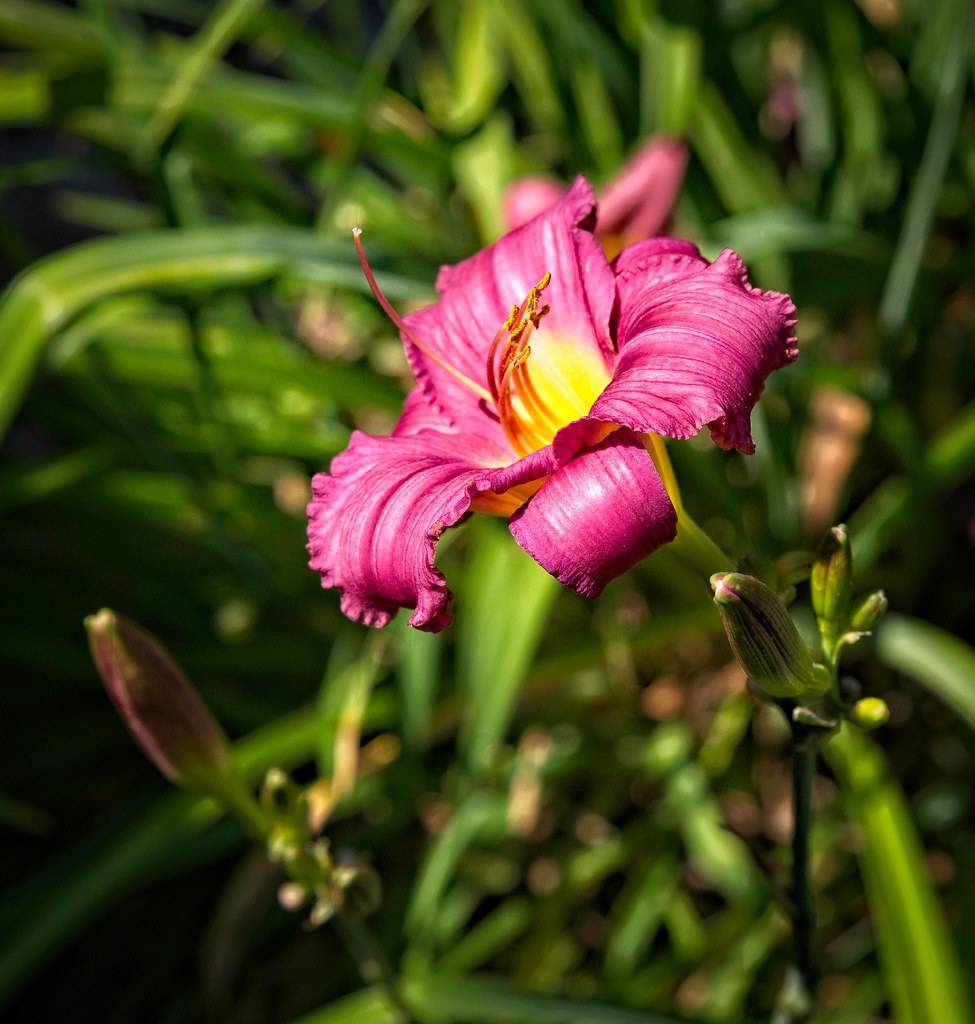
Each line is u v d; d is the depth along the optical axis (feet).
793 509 2.62
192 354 2.41
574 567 1.41
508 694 2.25
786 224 2.42
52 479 2.65
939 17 2.80
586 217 1.62
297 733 2.33
